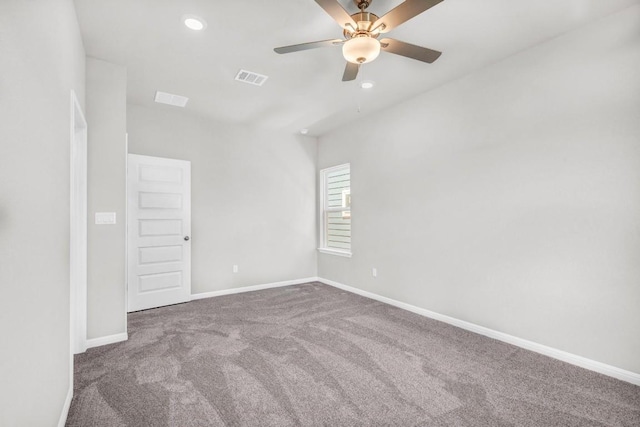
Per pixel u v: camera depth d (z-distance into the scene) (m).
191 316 3.61
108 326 2.84
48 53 1.42
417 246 3.74
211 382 2.17
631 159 2.18
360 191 4.59
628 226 2.20
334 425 1.74
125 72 2.95
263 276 5.00
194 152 4.38
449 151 3.38
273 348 2.72
